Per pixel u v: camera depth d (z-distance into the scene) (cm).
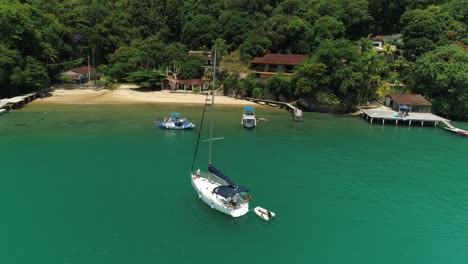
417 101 9144
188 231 3409
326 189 4466
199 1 16238
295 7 14250
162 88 12225
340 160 5581
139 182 4478
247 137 6769
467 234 3541
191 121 7956
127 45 15112
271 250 3172
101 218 3591
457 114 9188
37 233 3303
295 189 4441
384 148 6319
